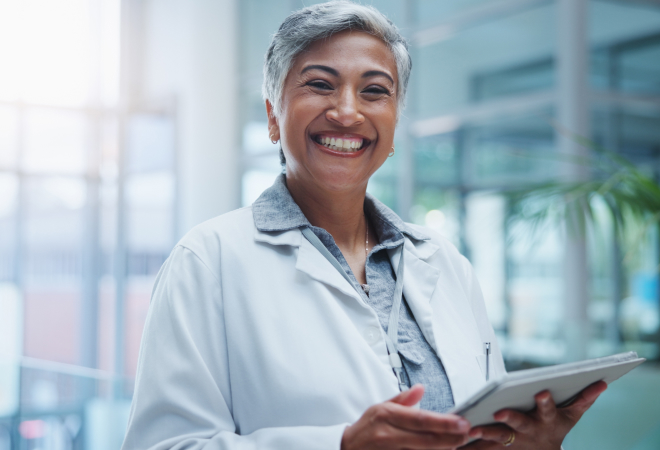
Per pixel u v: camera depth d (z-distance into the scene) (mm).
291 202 973
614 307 3914
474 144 4484
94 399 2154
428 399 885
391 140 967
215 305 881
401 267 1008
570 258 3787
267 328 854
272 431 790
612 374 804
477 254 4426
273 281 894
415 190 4824
